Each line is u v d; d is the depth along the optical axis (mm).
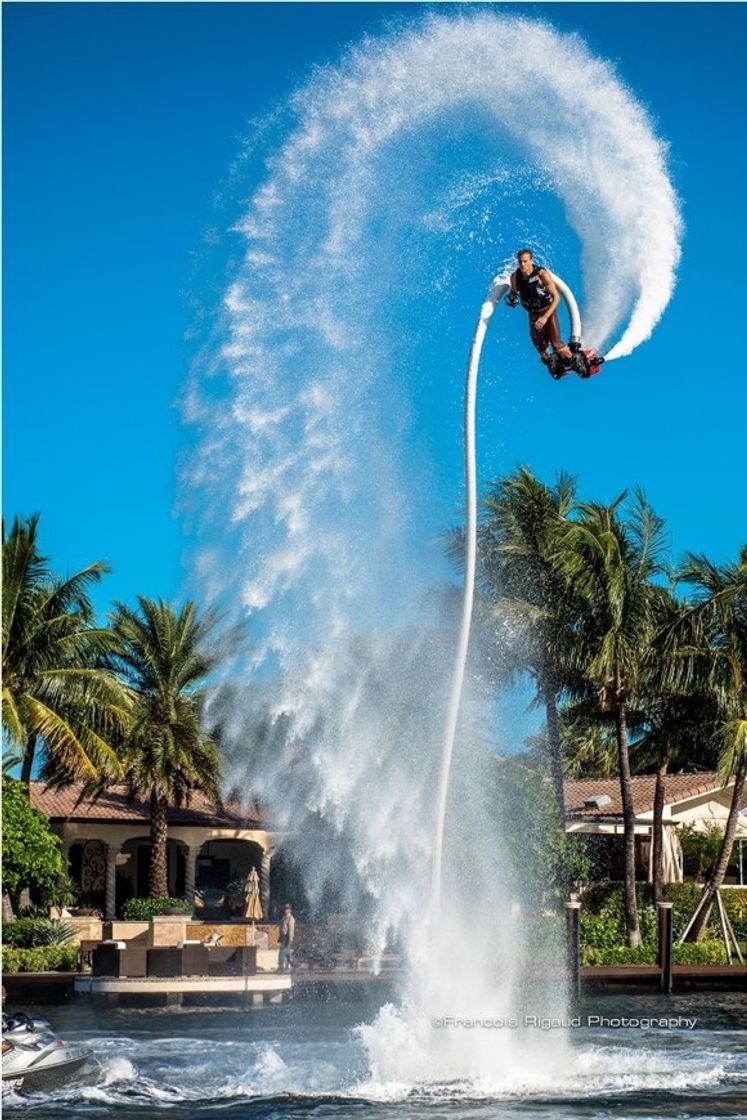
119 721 44469
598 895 44438
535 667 43219
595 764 61719
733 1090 18906
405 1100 18141
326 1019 27891
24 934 40344
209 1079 19781
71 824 48969
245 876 56406
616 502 43781
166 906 45188
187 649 47625
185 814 51062
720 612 43094
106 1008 30406
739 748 42250
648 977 36844
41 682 43531
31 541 43250
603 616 42750
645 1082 19500
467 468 18062
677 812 51812
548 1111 17359
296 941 38844
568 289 15125
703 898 44094
